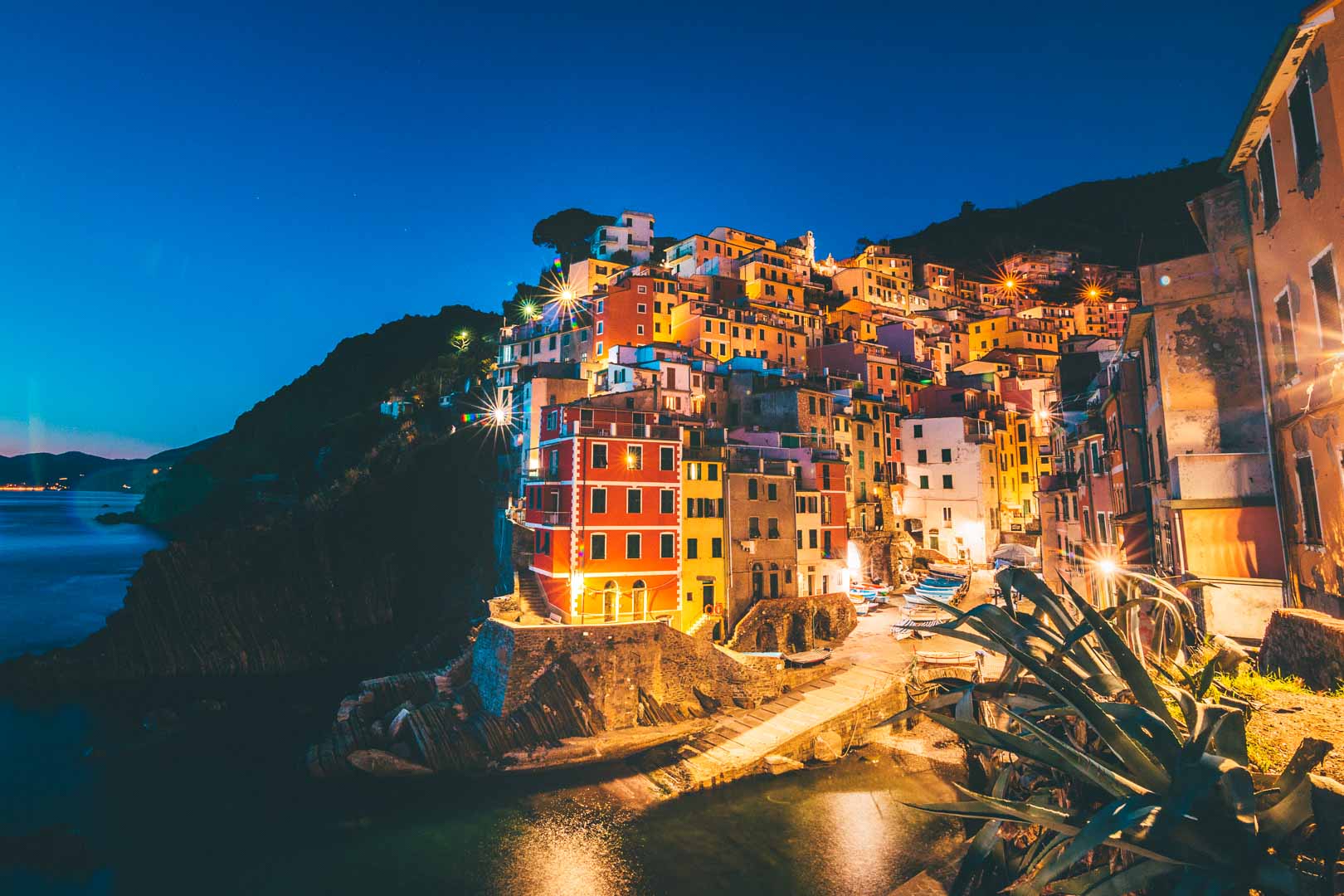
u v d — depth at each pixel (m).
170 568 69.12
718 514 51.38
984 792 7.93
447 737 38.72
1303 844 5.48
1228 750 5.46
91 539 177.25
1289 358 16.14
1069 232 188.38
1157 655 9.64
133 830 33.50
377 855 30.48
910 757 39.22
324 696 58.16
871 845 30.25
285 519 87.44
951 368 108.88
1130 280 153.38
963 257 189.75
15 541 173.62
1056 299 152.62
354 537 82.19
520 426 77.50
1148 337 24.50
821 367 92.31
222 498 136.38
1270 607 16.61
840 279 123.56
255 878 29.16
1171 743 5.30
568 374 77.69
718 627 49.66
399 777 37.34
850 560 64.94
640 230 114.50
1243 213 19.34
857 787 35.62
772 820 32.50
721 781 36.00
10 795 37.88
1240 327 19.55
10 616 87.19
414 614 79.94
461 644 63.28
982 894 6.79
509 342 96.56
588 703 40.31
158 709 53.56
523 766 37.47
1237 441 19.38
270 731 48.03
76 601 97.88
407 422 105.19
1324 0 12.61
